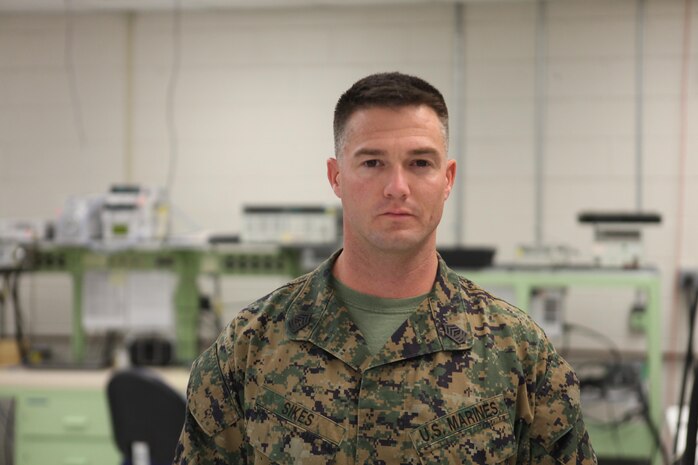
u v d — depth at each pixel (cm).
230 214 475
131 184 481
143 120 481
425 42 463
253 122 475
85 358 403
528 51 454
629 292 439
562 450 109
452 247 378
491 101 457
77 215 370
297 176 472
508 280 344
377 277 109
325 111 471
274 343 112
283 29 474
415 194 103
